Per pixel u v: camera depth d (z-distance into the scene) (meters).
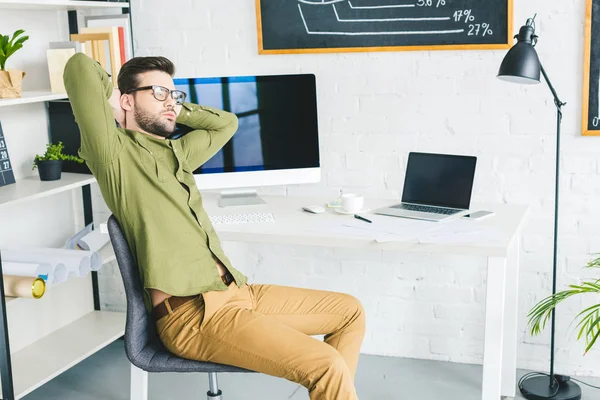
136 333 2.21
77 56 2.14
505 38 2.93
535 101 2.96
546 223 3.04
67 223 3.51
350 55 3.14
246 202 2.99
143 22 3.37
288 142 2.98
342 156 3.23
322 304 2.42
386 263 3.27
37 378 2.83
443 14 2.99
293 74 2.94
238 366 2.18
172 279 2.19
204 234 2.29
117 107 2.42
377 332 3.35
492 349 2.42
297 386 3.10
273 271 3.43
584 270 3.02
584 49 2.84
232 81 2.93
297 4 3.14
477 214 2.70
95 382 3.18
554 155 2.98
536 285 3.09
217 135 2.67
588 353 3.08
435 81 3.06
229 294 2.28
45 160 3.05
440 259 3.20
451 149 3.10
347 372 2.09
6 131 3.10
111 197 2.21
